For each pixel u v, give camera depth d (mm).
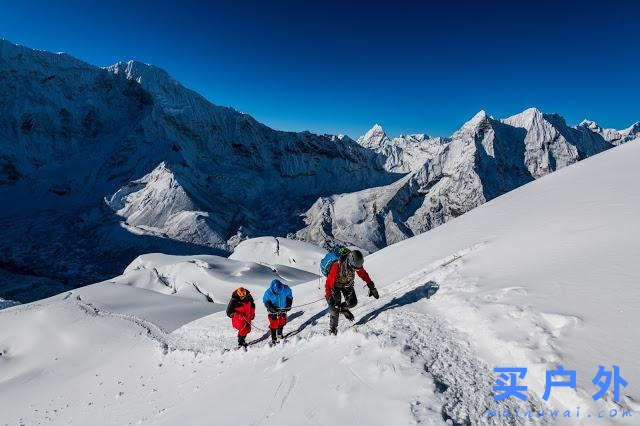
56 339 28750
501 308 6531
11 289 168000
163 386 11023
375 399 5211
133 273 63688
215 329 14766
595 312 5590
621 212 9000
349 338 7211
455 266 9898
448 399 4934
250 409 6297
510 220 12820
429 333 6797
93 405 12625
